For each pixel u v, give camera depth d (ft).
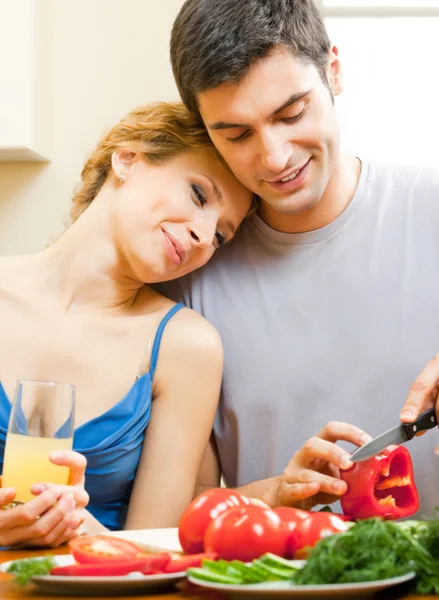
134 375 5.33
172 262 5.24
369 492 3.92
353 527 2.75
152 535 4.00
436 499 5.59
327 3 7.89
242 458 5.80
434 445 5.62
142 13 8.07
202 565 2.76
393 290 5.73
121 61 8.07
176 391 5.37
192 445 5.32
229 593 2.60
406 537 2.72
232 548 3.05
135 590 2.81
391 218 5.88
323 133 4.94
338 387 5.66
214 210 5.32
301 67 4.77
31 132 7.45
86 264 5.39
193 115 5.33
